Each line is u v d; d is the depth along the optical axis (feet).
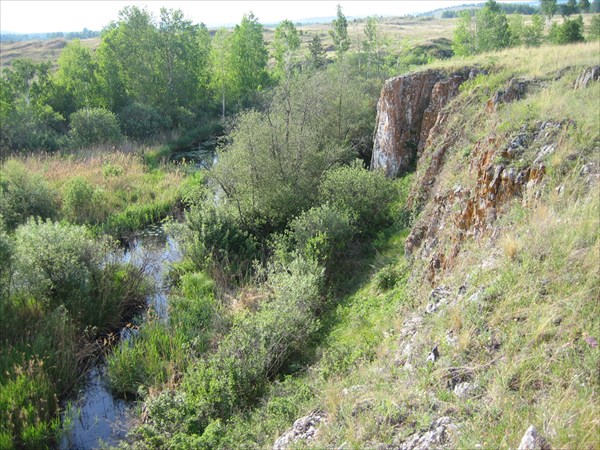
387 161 62.13
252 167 57.11
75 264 41.68
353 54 147.23
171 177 79.66
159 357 34.63
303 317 34.12
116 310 42.60
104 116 98.89
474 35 116.88
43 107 102.73
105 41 118.42
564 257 20.21
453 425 15.78
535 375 16.12
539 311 18.56
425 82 58.75
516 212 26.50
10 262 37.76
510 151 30.76
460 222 33.01
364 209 51.57
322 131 75.10
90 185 68.08
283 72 150.71
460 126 47.19
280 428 22.89
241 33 139.13
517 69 49.37
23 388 30.35
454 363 18.71
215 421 24.98
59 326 36.88
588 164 25.68
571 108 32.32
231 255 51.03
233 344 31.22
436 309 24.72
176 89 126.62
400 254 44.21
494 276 22.07
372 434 17.35
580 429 13.42
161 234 62.69
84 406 32.76
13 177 63.82
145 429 25.71
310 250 44.21
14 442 28.09
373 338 29.84
